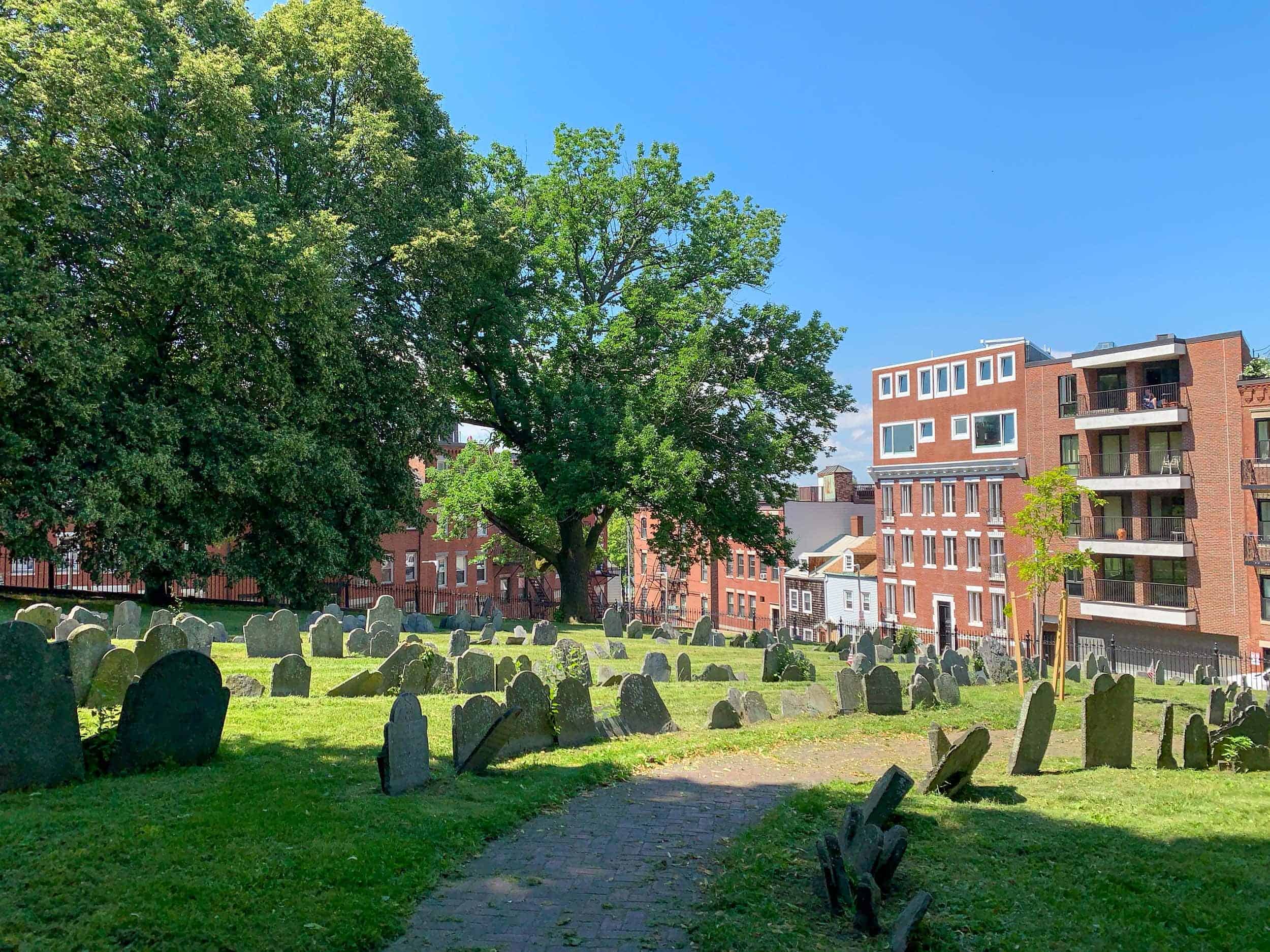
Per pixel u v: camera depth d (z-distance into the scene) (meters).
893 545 60.00
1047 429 49.31
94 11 24.14
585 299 40.03
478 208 35.66
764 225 40.56
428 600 50.22
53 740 8.84
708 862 8.20
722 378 38.31
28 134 22.30
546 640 26.31
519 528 42.66
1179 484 42.44
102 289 24.38
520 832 8.84
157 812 8.12
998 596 51.97
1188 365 42.97
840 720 15.63
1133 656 45.00
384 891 6.92
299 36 31.36
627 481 33.75
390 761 9.26
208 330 25.56
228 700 10.40
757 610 73.69
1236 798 10.86
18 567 36.06
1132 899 7.35
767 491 37.44
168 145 26.12
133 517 24.50
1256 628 40.22
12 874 6.58
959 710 17.20
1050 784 11.51
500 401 38.19
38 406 23.16
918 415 57.84
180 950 5.77
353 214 30.69
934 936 6.50
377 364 32.22
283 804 8.58
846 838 7.58
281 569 30.33
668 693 17.89
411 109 34.22
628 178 38.75
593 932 6.58
